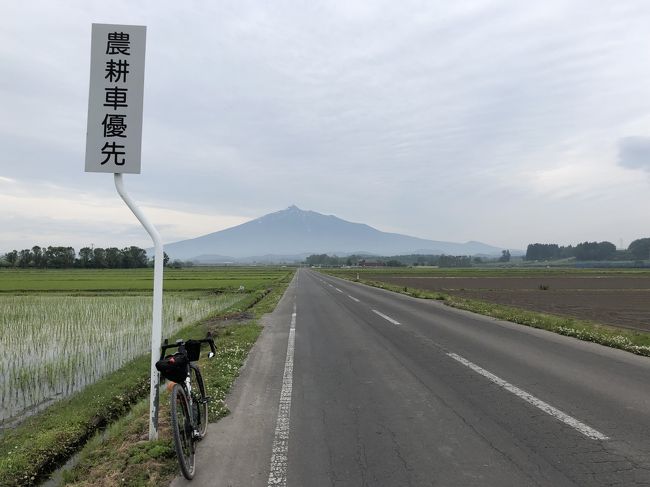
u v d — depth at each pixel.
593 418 4.71
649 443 4.05
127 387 6.59
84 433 5.02
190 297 26.56
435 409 5.06
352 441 4.18
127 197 4.10
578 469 3.54
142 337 11.91
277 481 3.43
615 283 45.66
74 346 10.64
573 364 7.34
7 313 17.47
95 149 4.05
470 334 10.57
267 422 4.73
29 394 6.79
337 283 40.66
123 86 4.09
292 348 8.96
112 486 3.43
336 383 6.27
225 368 7.10
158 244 4.29
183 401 3.62
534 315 14.43
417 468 3.60
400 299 21.64
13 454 4.22
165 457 3.87
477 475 3.46
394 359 7.80
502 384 6.09
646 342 9.46
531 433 4.31
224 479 3.48
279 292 27.61
